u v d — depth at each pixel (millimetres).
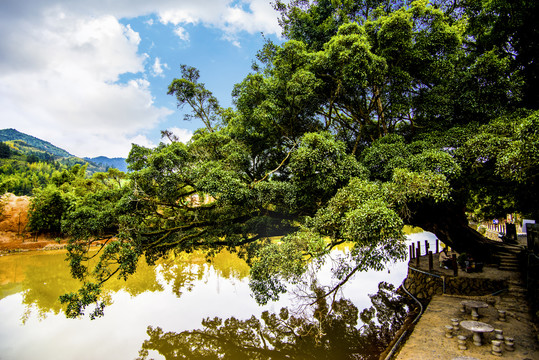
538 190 13109
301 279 12117
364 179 13461
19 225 42625
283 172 19203
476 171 12992
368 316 17297
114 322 17625
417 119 17188
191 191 18594
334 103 18547
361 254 10789
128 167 17266
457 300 13891
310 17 20906
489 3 15578
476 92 14297
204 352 14109
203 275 29094
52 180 55219
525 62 15898
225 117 22891
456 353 9078
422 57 15016
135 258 14703
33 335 15734
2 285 25344
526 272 14344
